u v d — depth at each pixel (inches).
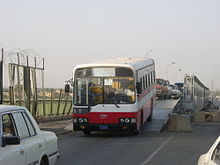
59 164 483.8
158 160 517.3
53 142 370.0
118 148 633.0
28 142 311.6
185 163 494.0
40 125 947.3
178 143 699.4
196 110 1419.8
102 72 776.3
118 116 765.9
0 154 262.2
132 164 486.9
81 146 660.1
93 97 775.1
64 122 1035.9
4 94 936.9
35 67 917.8
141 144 684.7
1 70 724.7
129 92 770.8
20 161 289.6
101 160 515.2
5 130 285.4
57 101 1137.4
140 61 879.1
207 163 248.5
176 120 924.0
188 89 1306.6
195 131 941.2
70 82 798.5
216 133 893.2
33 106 919.0
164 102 1827.0
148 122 1051.9
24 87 865.5
